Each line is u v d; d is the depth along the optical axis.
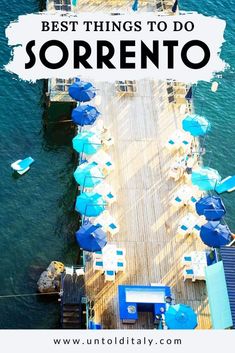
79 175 39.62
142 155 43.28
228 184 44.09
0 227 40.56
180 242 38.19
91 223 37.97
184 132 44.59
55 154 45.72
